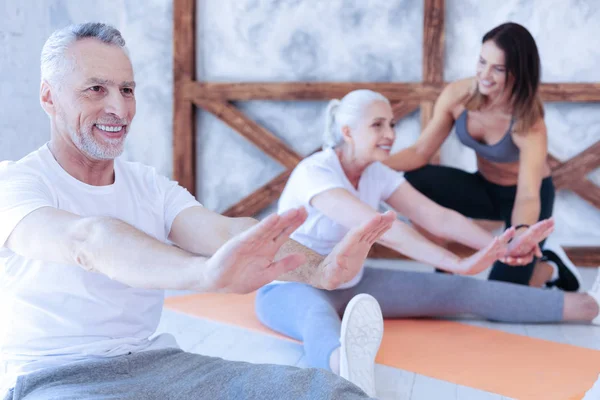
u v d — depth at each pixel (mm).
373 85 5340
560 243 5020
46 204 1174
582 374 2328
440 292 3035
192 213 1443
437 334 2885
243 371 1188
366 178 2953
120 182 1379
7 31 4418
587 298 3066
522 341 2783
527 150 4031
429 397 2088
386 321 3129
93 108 1259
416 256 2826
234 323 3018
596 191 5012
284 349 2609
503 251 2742
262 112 5648
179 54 5590
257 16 5613
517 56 3984
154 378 1184
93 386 1132
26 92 4605
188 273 953
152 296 1375
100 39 1281
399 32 5406
